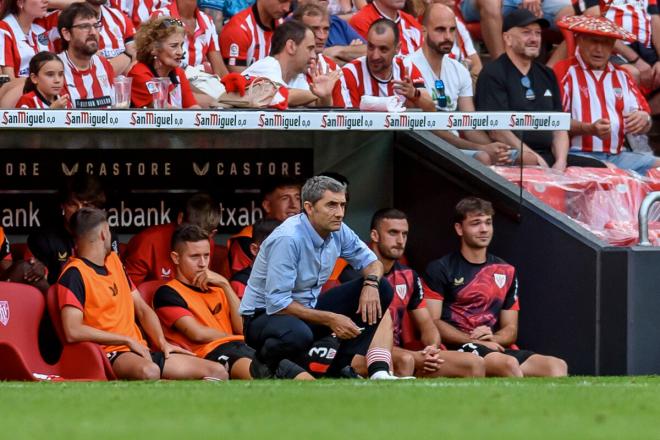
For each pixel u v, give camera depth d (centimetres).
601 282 3622
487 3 5016
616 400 2348
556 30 5222
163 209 3959
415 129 3631
